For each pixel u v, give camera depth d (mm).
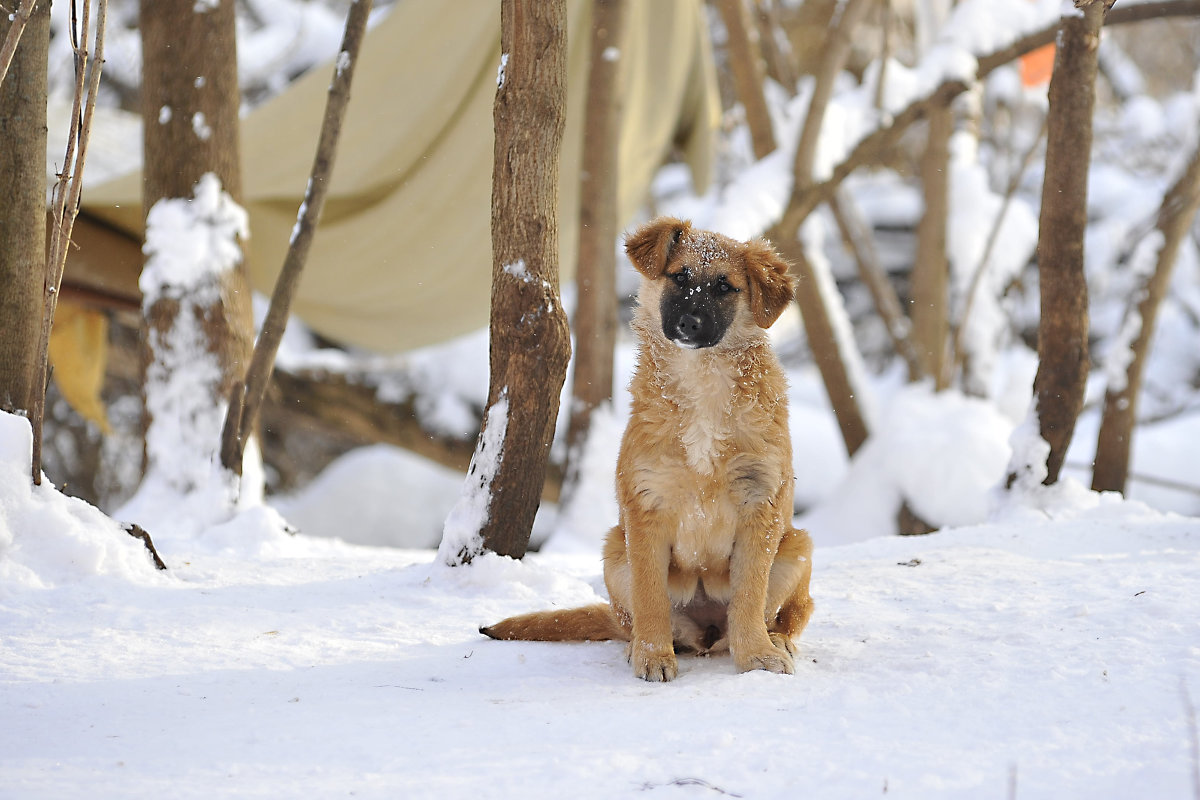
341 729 3314
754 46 14367
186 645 4500
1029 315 20578
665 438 4332
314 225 7727
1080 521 7254
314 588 5758
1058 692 3490
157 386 8836
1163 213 10570
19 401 5918
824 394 20219
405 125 12297
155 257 8922
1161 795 2547
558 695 3785
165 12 8945
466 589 5855
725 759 2932
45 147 5973
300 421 17375
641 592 4309
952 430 13617
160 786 2770
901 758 2896
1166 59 26734
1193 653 3799
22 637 4504
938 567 5961
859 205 21047
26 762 2992
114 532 5863
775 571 4570
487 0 11234
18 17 4781
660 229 4770
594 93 11781
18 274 5859
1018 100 19734
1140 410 19922
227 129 9125
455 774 2854
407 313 14812
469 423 17438
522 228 6000
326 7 22250
